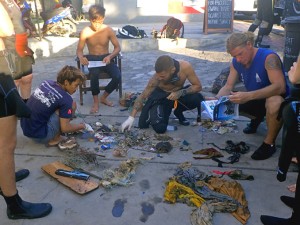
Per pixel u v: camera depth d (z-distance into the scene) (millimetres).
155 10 13352
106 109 4773
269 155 3324
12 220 2488
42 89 3461
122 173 3047
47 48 8516
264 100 3559
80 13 13578
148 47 9164
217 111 3211
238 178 2986
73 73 3404
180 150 3516
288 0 6992
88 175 2998
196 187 2789
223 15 10305
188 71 3908
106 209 2613
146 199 2717
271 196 2746
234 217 2494
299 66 2146
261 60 3289
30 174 3111
